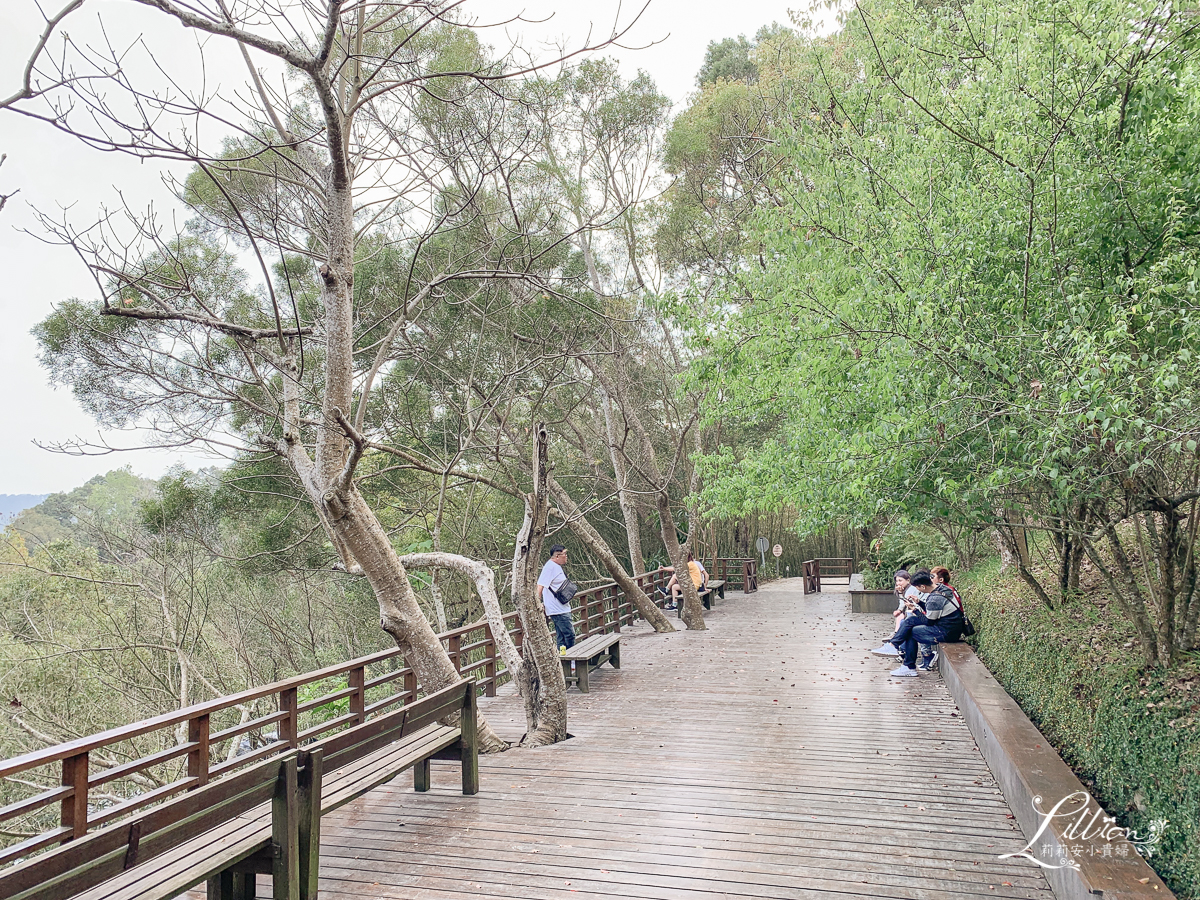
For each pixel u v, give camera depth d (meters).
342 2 3.46
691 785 4.79
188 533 10.17
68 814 3.06
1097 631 5.21
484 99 6.83
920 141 5.32
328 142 4.28
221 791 2.86
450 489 12.56
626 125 10.86
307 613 13.77
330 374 4.78
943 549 11.93
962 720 6.20
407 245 8.55
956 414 3.86
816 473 5.63
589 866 3.64
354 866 3.70
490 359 9.00
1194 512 4.05
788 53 11.22
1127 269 3.88
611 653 8.96
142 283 5.15
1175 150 3.73
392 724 4.05
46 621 11.78
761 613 13.59
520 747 5.77
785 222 6.31
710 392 8.03
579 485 15.37
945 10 5.84
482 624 7.70
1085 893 2.71
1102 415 2.95
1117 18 3.85
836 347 4.93
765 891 3.34
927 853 3.69
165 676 10.91
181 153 3.59
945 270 4.27
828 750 5.46
